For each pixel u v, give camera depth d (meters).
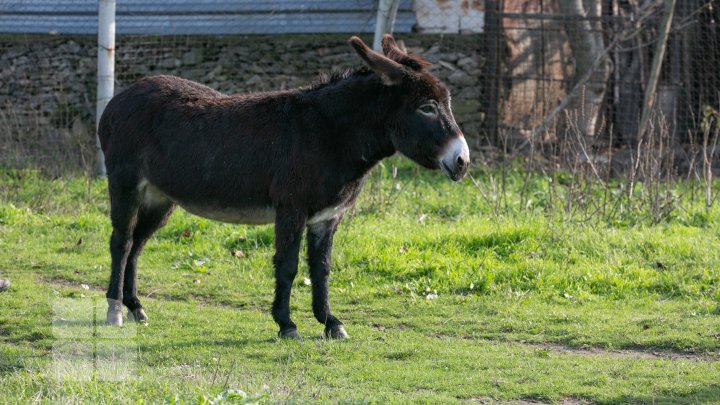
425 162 9.83
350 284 12.46
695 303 11.44
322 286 10.27
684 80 22.44
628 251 13.32
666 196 15.41
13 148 19.95
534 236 13.87
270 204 9.98
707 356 9.60
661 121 16.47
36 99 22.20
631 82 22.31
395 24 20.20
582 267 12.70
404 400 7.82
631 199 15.38
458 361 9.20
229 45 21.47
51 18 22.09
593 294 12.04
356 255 13.27
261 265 13.37
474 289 12.23
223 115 10.04
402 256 13.23
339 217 10.26
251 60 21.41
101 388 7.83
